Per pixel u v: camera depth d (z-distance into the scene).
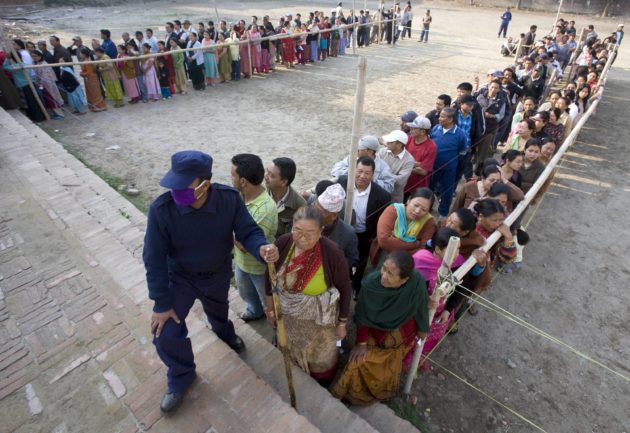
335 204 3.03
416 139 5.36
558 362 4.11
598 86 10.14
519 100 8.99
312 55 16.55
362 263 4.35
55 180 5.48
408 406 3.55
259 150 8.48
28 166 5.88
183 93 12.28
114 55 12.65
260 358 3.24
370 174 3.92
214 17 26.19
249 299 3.70
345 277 2.69
